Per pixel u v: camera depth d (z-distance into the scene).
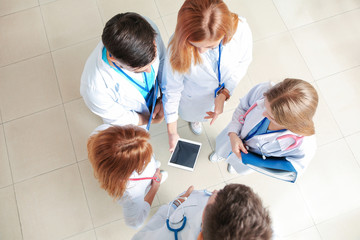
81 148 2.19
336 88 2.30
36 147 2.19
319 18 2.50
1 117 2.26
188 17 0.91
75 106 2.29
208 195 1.10
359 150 2.14
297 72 2.36
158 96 1.58
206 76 1.31
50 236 1.99
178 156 2.15
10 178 2.11
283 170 1.18
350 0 2.53
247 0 2.55
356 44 2.41
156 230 1.04
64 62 2.40
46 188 2.09
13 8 2.55
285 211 2.02
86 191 2.09
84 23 2.51
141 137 1.02
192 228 0.93
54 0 2.57
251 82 2.34
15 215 2.03
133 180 1.08
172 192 2.09
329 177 2.09
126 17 0.95
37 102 2.30
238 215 0.69
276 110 0.95
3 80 2.35
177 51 1.05
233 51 1.21
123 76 1.22
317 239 1.96
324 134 2.19
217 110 1.50
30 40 2.47
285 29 2.47
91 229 2.01
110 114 1.40
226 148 1.71
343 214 2.00
